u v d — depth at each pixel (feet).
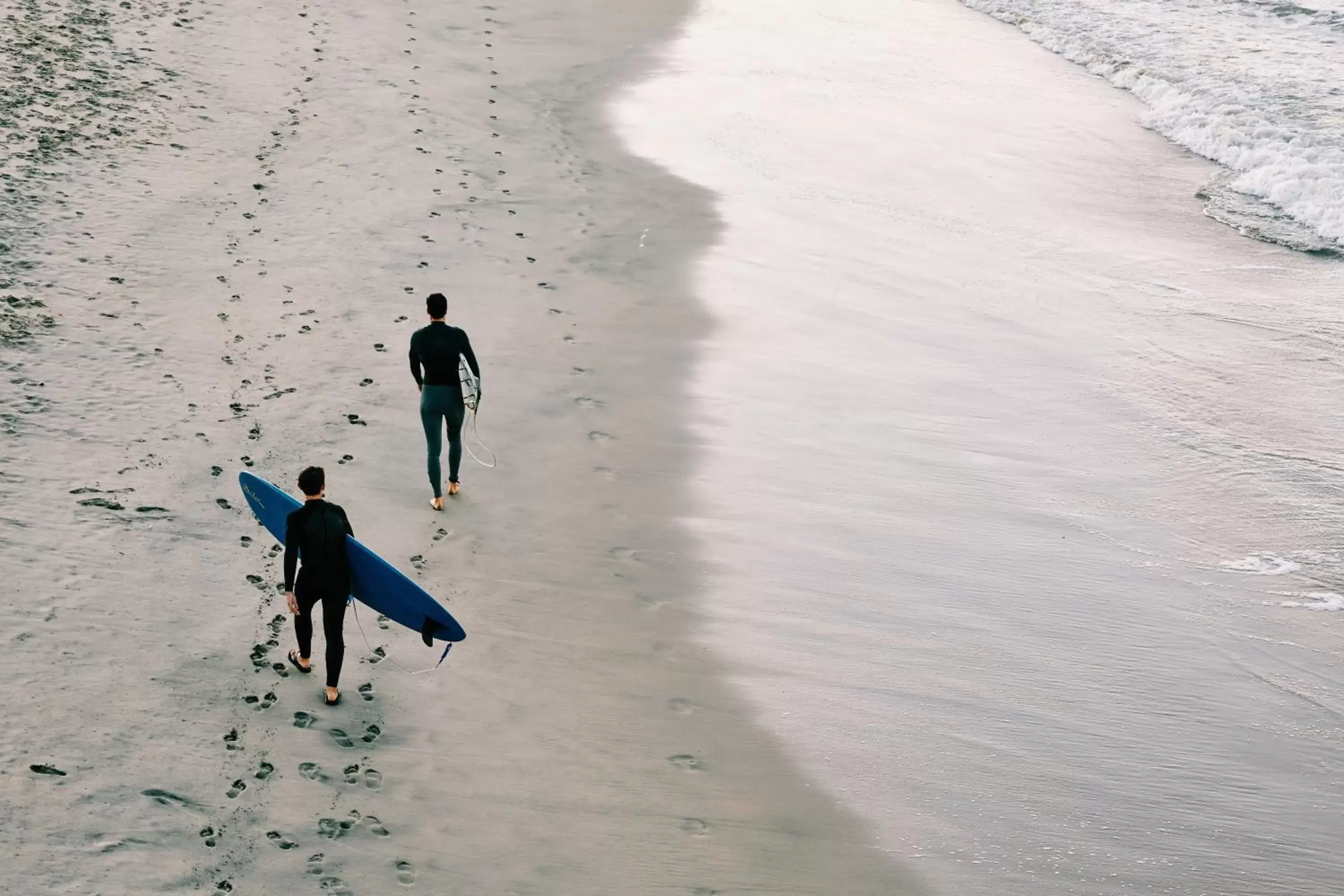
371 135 55.77
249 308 39.75
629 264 47.75
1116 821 23.45
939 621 29.30
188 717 23.21
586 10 84.02
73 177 46.14
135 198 45.75
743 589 29.94
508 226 49.21
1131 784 24.45
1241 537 33.53
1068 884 21.86
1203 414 40.11
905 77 76.95
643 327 42.98
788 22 87.20
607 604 28.81
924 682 27.09
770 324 44.24
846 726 25.54
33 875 19.03
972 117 70.33
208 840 20.48
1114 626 29.50
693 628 28.37
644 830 22.20
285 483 30.94
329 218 47.06
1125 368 42.98
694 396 38.86
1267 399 41.24
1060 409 39.96
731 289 46.65
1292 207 58.75
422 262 44.75
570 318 42.75
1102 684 27.40
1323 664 28.55
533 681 25.91
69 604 25.54
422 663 26.04
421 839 21.29
